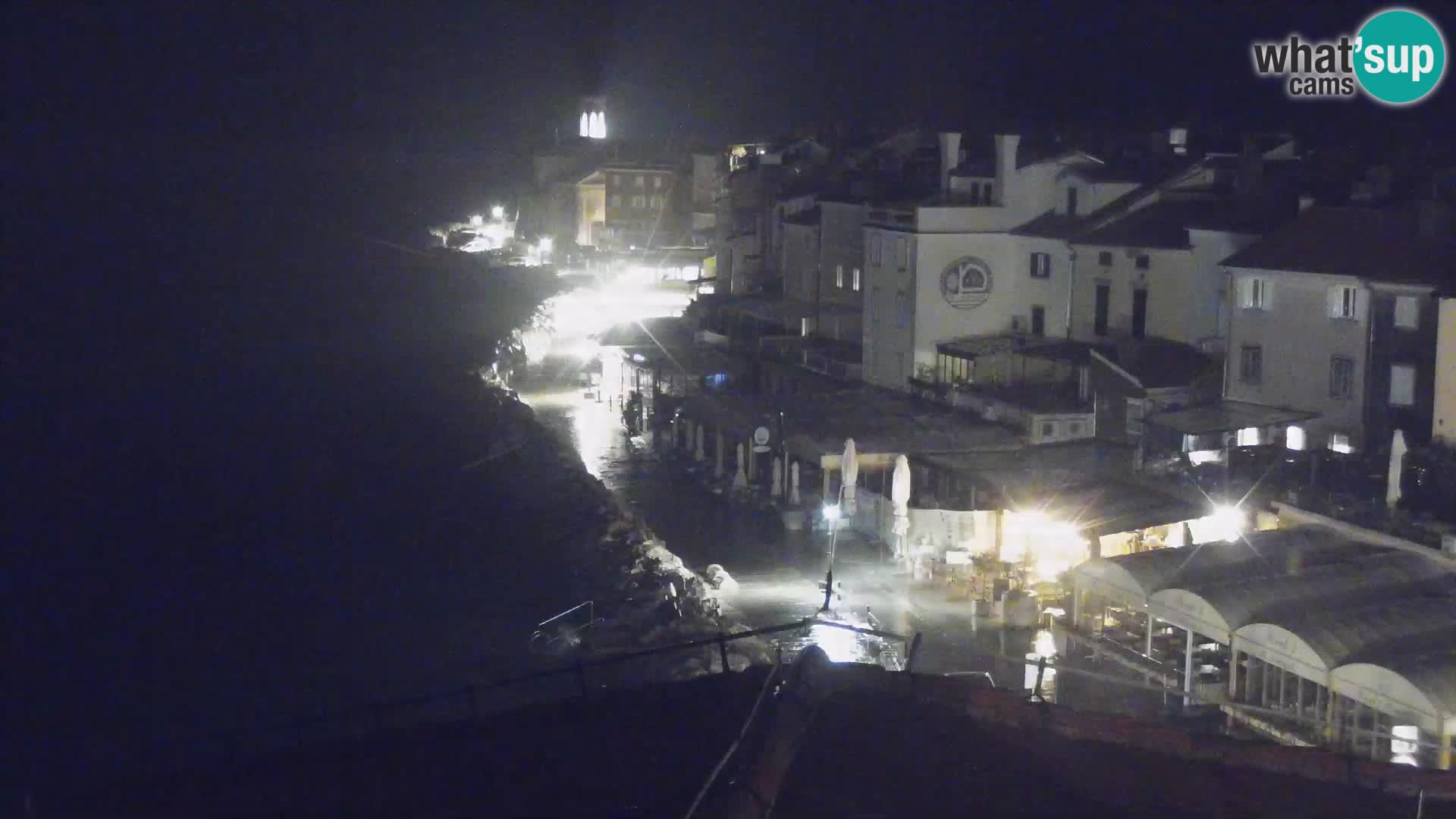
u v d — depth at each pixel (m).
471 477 62.06
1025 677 37.34
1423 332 49.09
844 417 65.00
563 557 48.34
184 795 16.69
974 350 69.62
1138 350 62.09
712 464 66.19
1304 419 53.19
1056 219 72.06
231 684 37.44
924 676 15.80
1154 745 14.92
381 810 15.13
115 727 34.91
